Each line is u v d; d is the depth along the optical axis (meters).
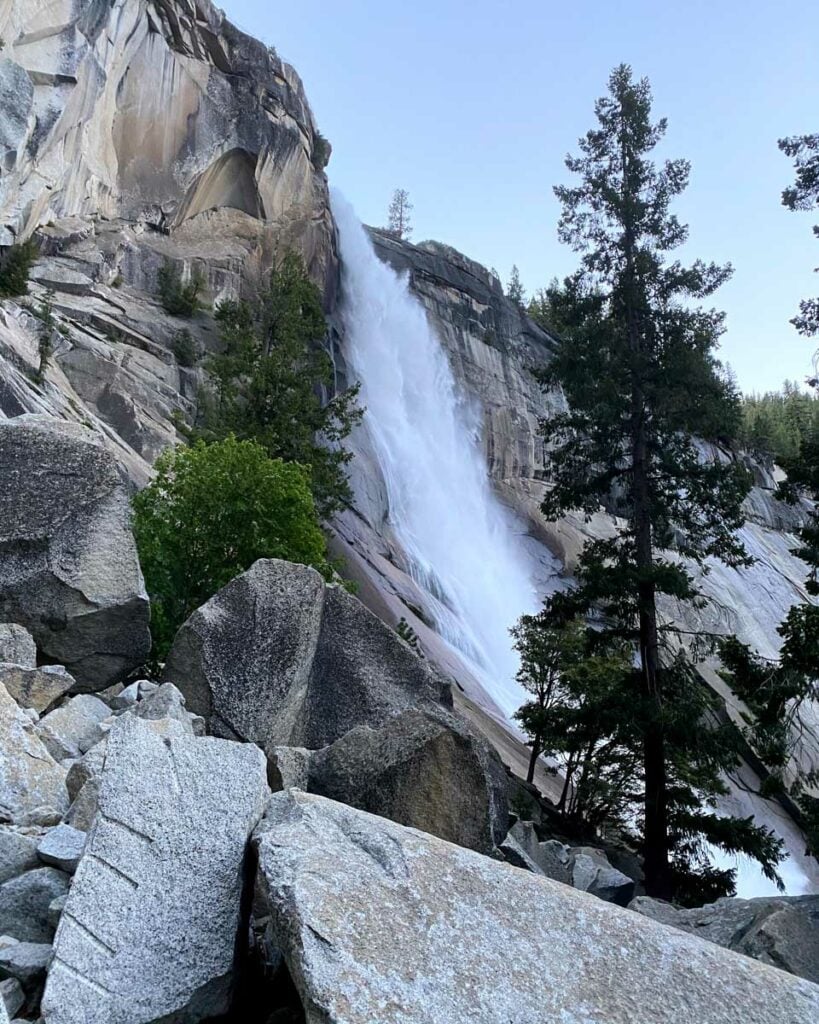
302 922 3.18
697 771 20.67
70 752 6.28
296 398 33.31
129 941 3.43
